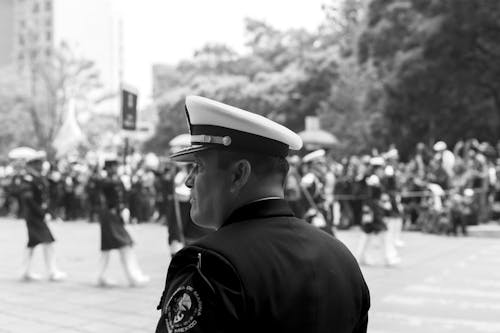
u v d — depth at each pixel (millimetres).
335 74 34062
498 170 17812
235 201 1659
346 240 14055
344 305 1618
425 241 13977
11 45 87812
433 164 16734
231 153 1640
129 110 9789
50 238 8938
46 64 39688
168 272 1553
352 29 31000
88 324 6328
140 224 18453
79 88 40219
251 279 1438
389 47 22672
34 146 42375
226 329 1382
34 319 6531
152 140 43250
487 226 15867
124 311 6926
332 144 23234
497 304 7473
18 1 89000
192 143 1696
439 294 8047
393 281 8945
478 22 20562
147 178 19391
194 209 1732
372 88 26094
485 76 22672
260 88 35938
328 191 14352
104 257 8539
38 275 9367
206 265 1451
